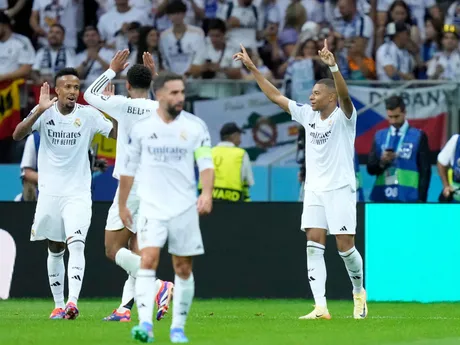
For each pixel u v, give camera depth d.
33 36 58.78
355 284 34.50
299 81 53.56
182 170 24.09
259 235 47.50
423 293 46.94
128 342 24.30
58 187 33.09
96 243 47.47
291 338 25.75
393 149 47.31
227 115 51.38
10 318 33.66
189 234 24.12
